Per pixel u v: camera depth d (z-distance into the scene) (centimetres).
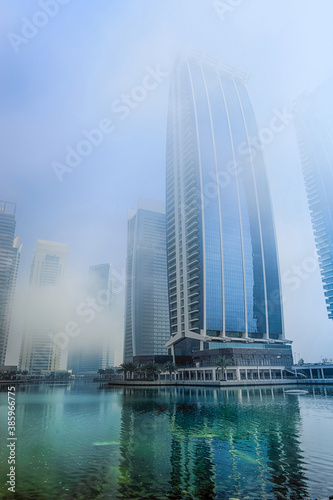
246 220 19300
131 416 5038
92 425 4338
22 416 5222
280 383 13350
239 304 17425
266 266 19075
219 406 6031
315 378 14550
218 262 17612
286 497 1964
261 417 4703
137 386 13738
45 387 15188
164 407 6041
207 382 12338
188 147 19975
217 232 18150
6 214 18975
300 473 2342
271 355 15000
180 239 19525
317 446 3044
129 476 2350
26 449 3081
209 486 2150
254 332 17538
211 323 16462
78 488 2133
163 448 3084
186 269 18225
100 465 2592
